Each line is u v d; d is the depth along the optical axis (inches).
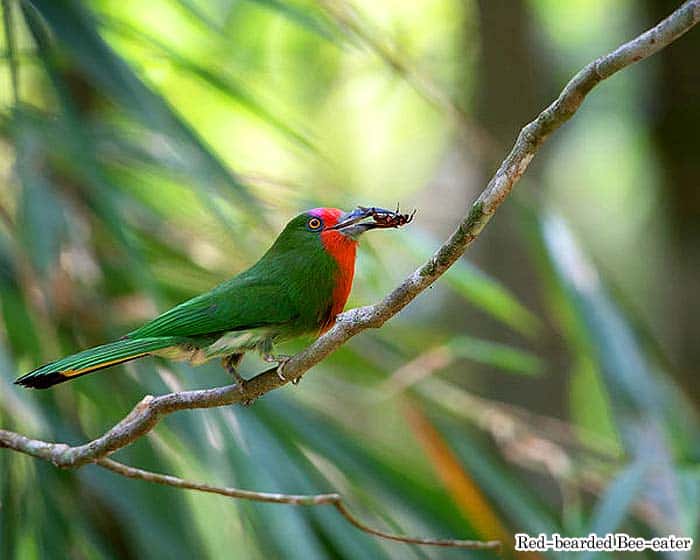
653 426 424.8
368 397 481.1
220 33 436.5
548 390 684.1
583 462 482.9
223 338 328.5
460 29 764.0
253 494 297.6
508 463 559.8
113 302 422.9
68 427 398.3
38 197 383.9
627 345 441.1
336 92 748.6
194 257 457.7
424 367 461.4
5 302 394.0
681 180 656.4
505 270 694.5
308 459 414.6
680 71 651.5
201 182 389.1
